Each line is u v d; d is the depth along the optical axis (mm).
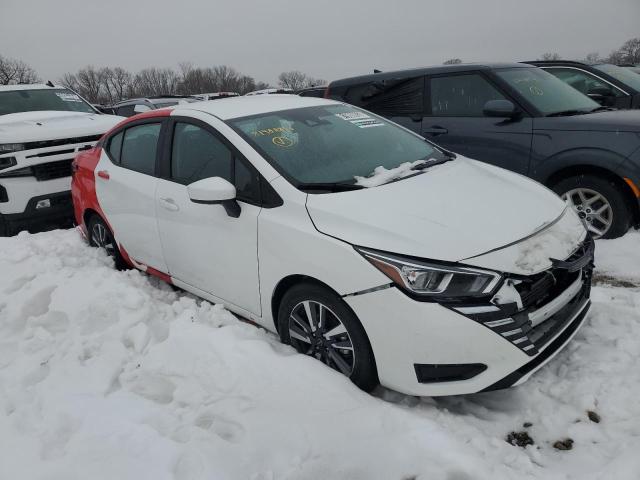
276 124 3516
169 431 2467
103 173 4453
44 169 6109
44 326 3619
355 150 3498
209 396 2691
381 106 6176
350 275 2598
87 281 4031
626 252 4387
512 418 2584
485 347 2412
